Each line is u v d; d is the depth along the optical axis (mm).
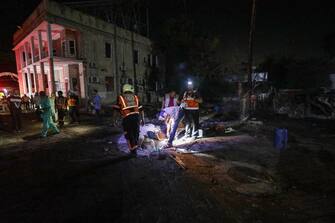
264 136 9008
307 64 24875
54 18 20062
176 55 31078
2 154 7367
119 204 3955
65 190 4543
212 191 4449
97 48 24234
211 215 3633
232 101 24938
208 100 27906
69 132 10828
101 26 24625
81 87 22906
